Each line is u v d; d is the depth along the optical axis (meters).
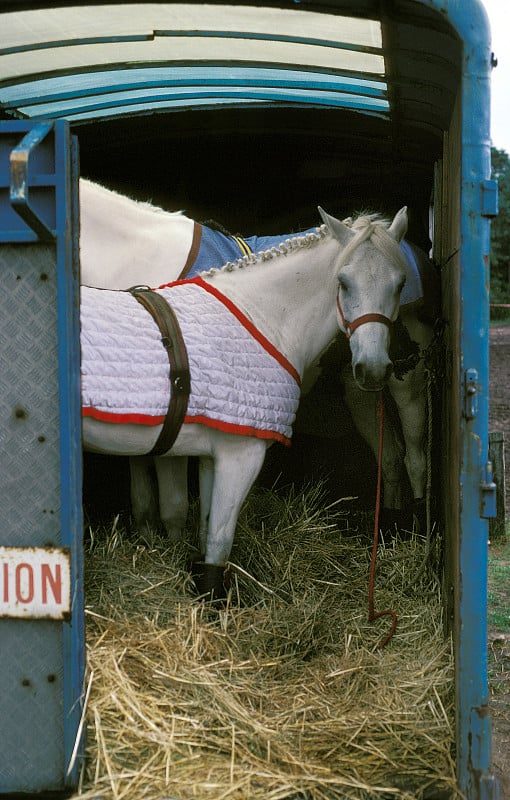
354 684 2.55
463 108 2.04
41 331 1.93
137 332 2.65
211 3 2.45
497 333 22.73
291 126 4.04
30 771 1.99
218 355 2.79
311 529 3.91
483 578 2.07
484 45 2.02
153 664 2.36
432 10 2.03
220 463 2.88
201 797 1.95
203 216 4.70
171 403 2.66
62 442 1.93
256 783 2.02
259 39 3.00
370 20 2.49
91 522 3.90
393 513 4.13
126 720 2.12
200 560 3.11
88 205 3.36
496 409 11.27
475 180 2.04
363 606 3.36
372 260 3.01
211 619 2.83
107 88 3.59
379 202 4.64
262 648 2.75
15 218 1.92
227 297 2.98
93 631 2.46
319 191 4.66
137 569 2.97
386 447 4.14
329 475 4.50
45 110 3.79
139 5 2.71
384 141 4.10
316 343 3.19
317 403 4.34
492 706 3.17
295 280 3.08
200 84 3.56
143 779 1.99
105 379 2.54
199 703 2.25
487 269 2.04
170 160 4.52
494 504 2.04
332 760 2.14
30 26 2.94
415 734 2.25
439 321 3.36
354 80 3.37
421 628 3.08
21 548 1.96
